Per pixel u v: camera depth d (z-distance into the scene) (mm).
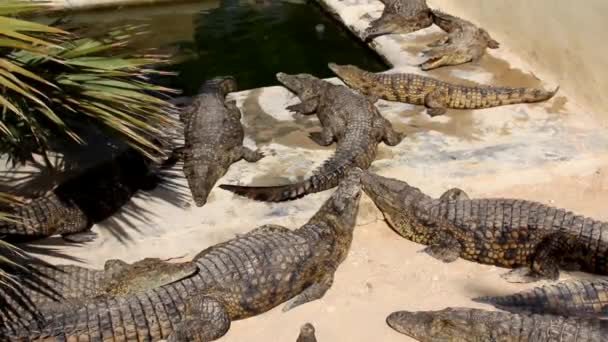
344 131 6957
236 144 6930
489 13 8430
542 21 7707
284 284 5773
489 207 6145
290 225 6312
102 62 5770
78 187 6266
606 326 5367
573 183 6672
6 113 5996
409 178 6645
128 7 9547
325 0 9320
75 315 5441
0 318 5434
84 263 5980
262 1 9641
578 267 5988
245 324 5719
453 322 5508
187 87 8000
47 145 6719
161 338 5551
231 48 8695
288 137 7141
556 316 5461
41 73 5574
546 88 7645
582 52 7297
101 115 5609
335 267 6008
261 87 7895
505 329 5418
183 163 6758
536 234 6000
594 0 7082
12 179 6473
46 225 6070
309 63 8461
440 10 9125
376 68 8461
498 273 6066
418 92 7496
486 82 7758
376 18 8906
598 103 7223
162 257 6113
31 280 5680
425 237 6246
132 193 6445
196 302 5598
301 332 5426
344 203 6160
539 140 6984
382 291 5914
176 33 9000
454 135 7086
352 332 5660
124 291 5660
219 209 6375
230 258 5758
